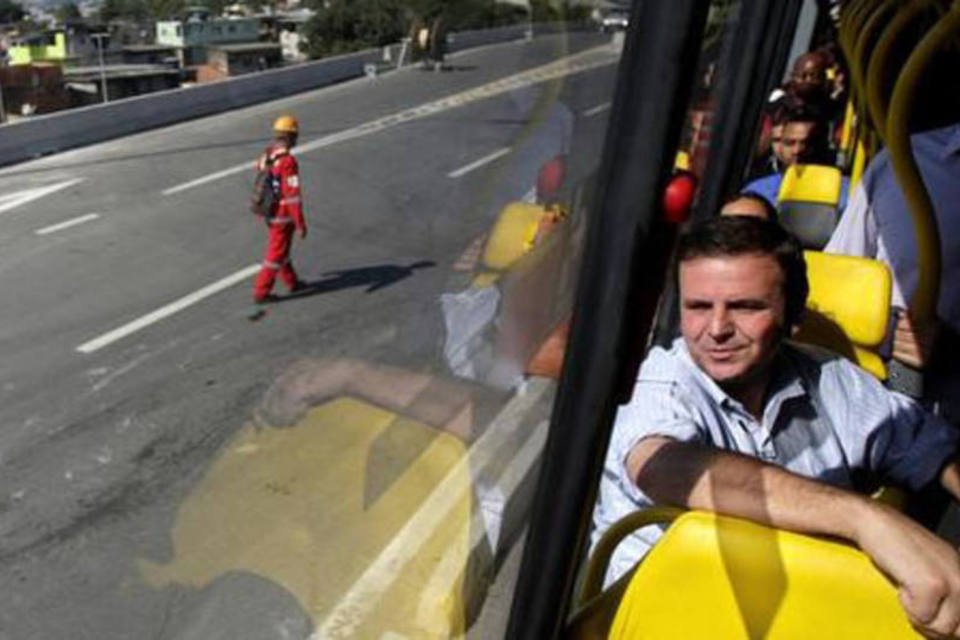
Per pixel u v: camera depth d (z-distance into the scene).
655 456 1.43
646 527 1.50
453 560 0.96
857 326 2.38
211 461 0.92
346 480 0.95
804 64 4.39
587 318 0.91
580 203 0.92
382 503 0.95
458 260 0.92
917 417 1.90
